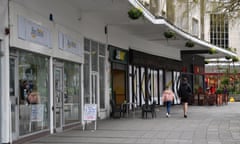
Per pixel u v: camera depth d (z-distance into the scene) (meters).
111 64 24.50
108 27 23.66
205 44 34.12
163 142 13.32
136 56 28.23
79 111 19.67
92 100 21.69
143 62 29.66
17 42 13.02
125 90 26.83
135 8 17.17
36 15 14.55
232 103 41.69
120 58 25.69
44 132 15.38
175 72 38.28
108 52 23.86
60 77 17.23
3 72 12.45
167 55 35.81
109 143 13.16
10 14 12.63
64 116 17.61
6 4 12.44
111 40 24.19
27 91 14.27
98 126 18.42
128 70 27.36
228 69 42.28
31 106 14.56
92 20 21.20
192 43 30.58
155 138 14.26
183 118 22.50
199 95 36.31
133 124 19.19
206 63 49.12
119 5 17.97
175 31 25.72
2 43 12.40
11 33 12.66
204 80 47.28
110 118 22.86
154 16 22.53
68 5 17.81
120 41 25.75
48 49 15.60
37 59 15.07
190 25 40.09
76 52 18.84
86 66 20.94
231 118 22.34
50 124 16.00
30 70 14.50
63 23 17.23
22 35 13.37
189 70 42.09
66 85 17.95
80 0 17.11
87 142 13.42
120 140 13.81
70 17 18.12
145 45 30.67
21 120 13.75
